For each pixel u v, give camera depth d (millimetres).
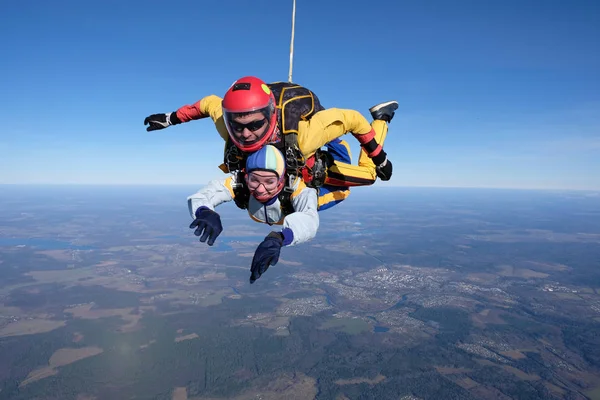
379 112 4324
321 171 3676
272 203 3291
